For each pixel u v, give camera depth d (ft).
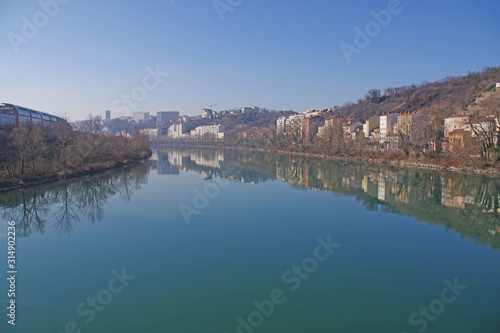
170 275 72.02
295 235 98.22
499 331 52.60
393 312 58.49
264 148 557.74
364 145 349.61
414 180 200.03
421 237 97.35
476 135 219.20
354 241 93.81
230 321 55.52
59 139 225.97
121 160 291.38
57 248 87.30
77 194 156.66
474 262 79.77
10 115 273.33
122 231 102.06
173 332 52.60
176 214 121.08
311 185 189.06
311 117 561.84
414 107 509.76
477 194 159.02
